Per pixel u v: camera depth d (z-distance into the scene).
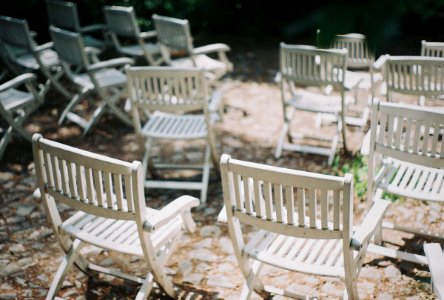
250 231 3.41
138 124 3.86
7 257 3.18
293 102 4.35
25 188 4.09
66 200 2.43
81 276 2.96
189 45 5.27
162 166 4.25
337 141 4.26
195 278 2.94
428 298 2.62
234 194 2.25
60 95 6.17
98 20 8.09
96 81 4.73
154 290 2.81
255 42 8.24
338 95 5.80
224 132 5.02
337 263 2.25
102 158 2.16
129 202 2.24
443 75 3.36
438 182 2.79
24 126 5.27
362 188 3.71
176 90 3.61
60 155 2.27
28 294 2.83
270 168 1.99
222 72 5.49
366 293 2.69
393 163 3.05
